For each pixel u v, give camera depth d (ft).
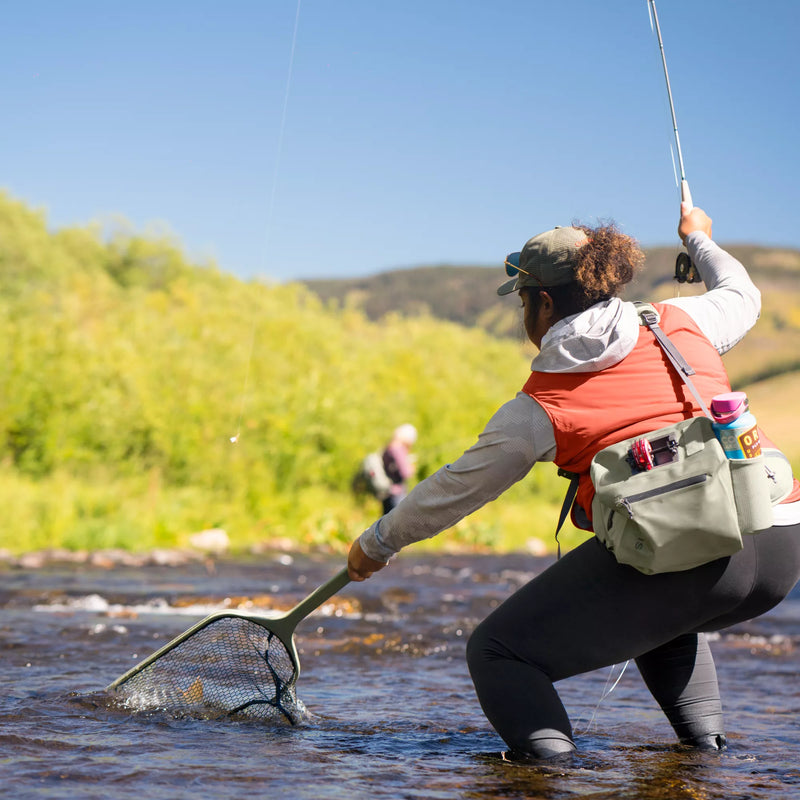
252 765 11.19
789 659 23.45
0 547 55.98
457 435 108.47
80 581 40.22
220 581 42.14
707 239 13.99
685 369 11.14
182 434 81.97
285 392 91.56
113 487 72.02
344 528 71.77
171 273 192.75
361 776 10.82
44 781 10.05
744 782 10.99
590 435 10.97
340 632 25.85
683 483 10.21
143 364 89.25
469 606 33.65
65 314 107.76
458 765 11.53
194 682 14.73
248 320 122.01
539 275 11.83
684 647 13.25
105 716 14.05
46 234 194.29
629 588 11.05
